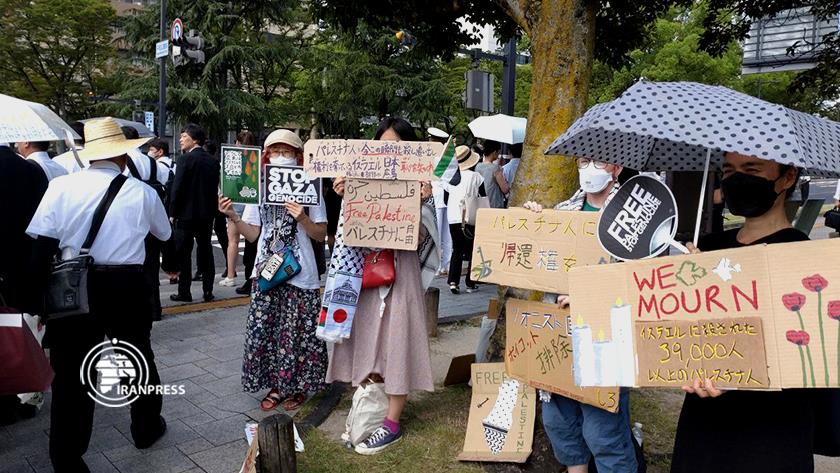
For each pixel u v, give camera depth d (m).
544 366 2.70
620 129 1.68
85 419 2.92
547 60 3.28
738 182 1.79
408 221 3.14
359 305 3.45
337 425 3.71
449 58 5.98
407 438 3.46
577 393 2.54
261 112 24.17
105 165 3.08
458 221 7.00
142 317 3.20
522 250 2.72
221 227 8.03
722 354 1.70
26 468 3.19
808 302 1.57
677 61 19.45
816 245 1.57
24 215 3.32
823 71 6.71
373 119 26.89
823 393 1.83
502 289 3.50
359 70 24.39
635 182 2.09
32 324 3.46
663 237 2.03
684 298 1.79
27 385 2.54
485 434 3.25
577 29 3.22
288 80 27.00
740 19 6.65
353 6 4.95
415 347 3.39
